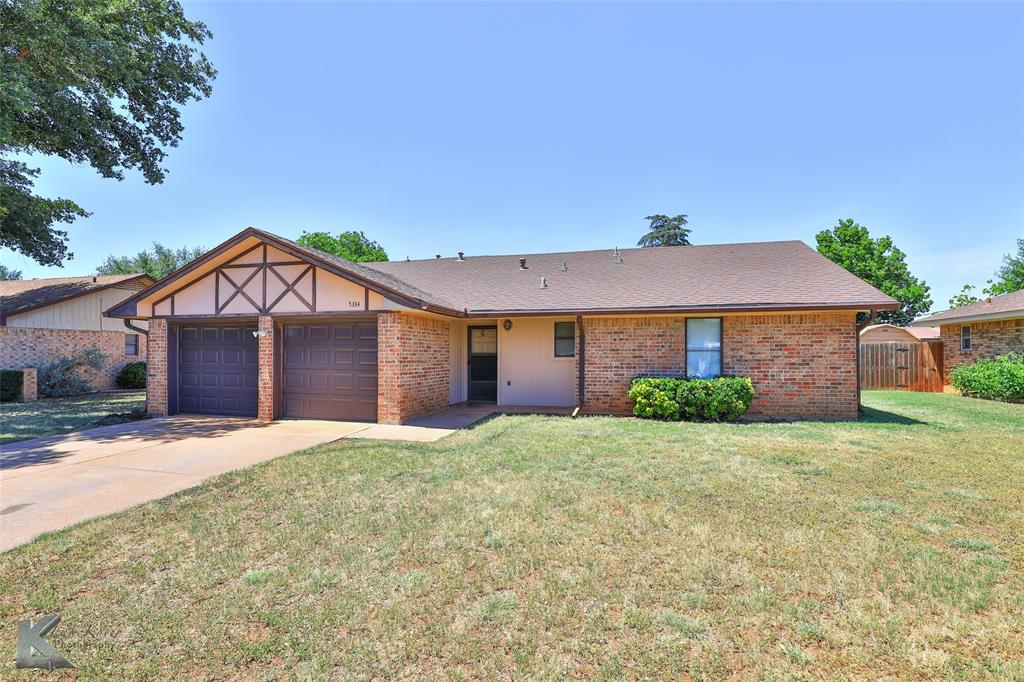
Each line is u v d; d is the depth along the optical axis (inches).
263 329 426.3
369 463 261.0
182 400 467.5
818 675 95.1
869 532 164.7
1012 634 108.0
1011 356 597.9
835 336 414.3
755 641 105.8
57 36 462.3
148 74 599.2
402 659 100.6
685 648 103.7
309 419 431.2
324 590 128.5
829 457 266.8
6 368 671.8
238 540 161.0
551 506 191.2
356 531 168.1
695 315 435.5
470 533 165.0
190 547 155.8
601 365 462.9
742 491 207.8
